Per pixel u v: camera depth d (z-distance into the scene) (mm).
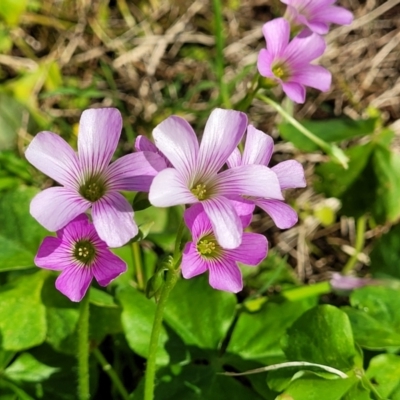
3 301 145
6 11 199
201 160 113
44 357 149
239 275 116
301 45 150
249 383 158
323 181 179
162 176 107
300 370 134
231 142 113
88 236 118
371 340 146
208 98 213
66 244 118
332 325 135
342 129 182
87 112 118
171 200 107
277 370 136
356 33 229
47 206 112
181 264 111
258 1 230
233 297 151
